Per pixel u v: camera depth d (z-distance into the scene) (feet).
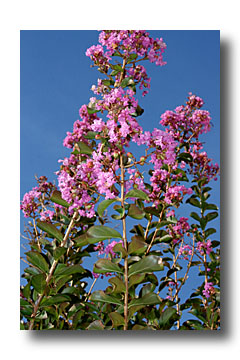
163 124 6.31
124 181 4.94
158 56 5.67
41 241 5.78
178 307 5.93
